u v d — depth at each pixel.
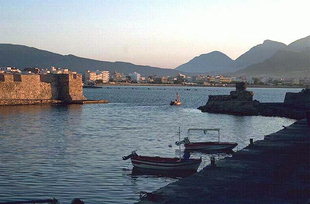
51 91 176.12
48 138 69.81
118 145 62.53
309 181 29.47
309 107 130.50
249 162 36.81
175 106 172.50
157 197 24.95
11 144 62.41
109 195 35.00
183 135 77.00
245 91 146.25
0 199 33.09
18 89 162.12
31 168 44.84
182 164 44.12
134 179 40.84
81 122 99.00
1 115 114.62
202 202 23.95
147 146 62.19
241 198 24.89
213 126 94.56
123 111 138.75
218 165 35.41
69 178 40.53
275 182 29.12
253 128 91.50
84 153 54.84
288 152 42.22
